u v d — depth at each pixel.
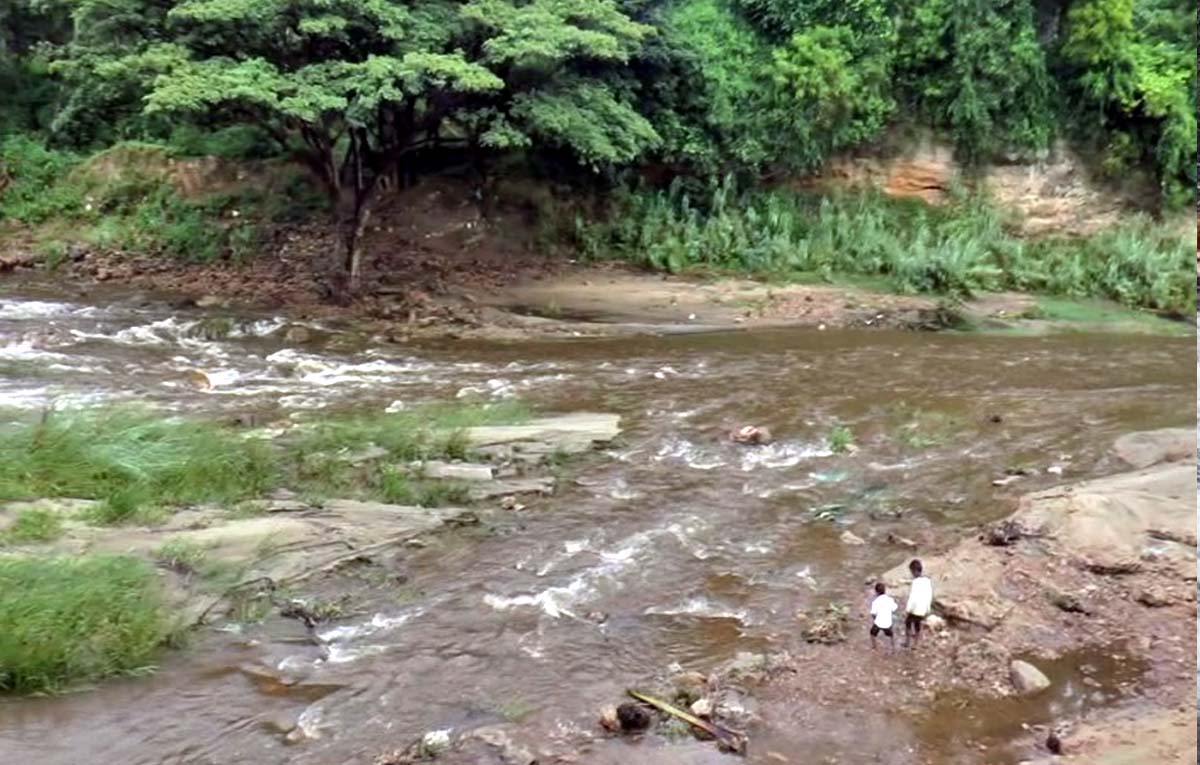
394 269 23.56
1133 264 24.53
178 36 19.36
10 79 30.52
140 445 9.80
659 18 26.03
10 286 22.30
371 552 8.49
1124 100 26.36
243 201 26.55
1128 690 6.19
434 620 7.36
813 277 24.50
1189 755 5.25
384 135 22.75
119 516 8.46
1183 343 19.52
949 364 16.72
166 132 29.09
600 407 13.51
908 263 24.00
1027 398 13.57
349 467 10.30
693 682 6.35
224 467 9.70
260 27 18.70
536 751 5.61
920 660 6.62
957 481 10.27
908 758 5.54
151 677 6.43
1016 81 26.81
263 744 5.70
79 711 5.97
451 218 25.91
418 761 5.50
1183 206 26.58
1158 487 9.03
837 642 6.91
